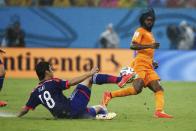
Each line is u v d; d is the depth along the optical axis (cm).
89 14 8769
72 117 3722
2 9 8656
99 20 8750
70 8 8781
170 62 7894
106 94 3969
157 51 7894
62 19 8794
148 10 4003
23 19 8725
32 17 8744
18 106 4638
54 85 3656
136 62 4003
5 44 8625
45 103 3666
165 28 8725
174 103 4988
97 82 3759
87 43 8788
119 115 4122
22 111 3769
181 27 8706
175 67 7881
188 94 5816
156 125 3584
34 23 8750
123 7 8844
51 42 8812
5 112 4244
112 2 9069
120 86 3806
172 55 7900
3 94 5575
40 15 8769
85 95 3700
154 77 3988
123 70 3841
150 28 4019
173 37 8725
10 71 7944
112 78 3781
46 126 3462
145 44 3972
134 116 4069
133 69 4006
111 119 3791
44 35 8794
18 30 8619
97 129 3388
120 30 8725
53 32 8800
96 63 7931
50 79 3672
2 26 8656
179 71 7875
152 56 4025
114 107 4650
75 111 3694
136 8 8706
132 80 3838
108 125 3544
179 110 4481
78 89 3703
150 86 4006
